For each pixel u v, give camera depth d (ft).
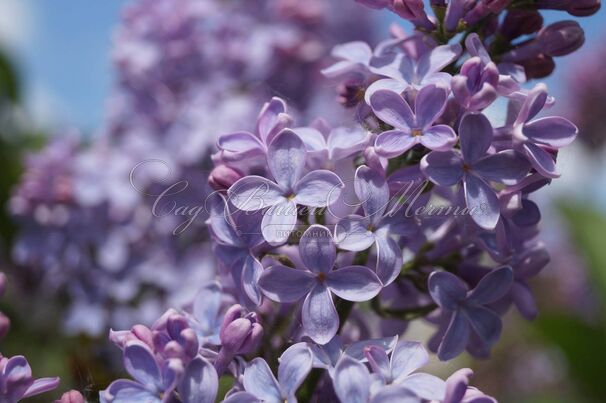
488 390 2.18
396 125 0.70
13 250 1.34
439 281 0.73
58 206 1.34
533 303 0.77
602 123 2.23
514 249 0.78
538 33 0.80
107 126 1.45
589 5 0.79
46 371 1.25
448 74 0.72
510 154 0.70
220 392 0.75
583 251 1.53
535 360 2.15
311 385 0.72
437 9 0.77
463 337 0.72
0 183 1.48
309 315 0.68
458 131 0.70
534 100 0.69
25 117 1.65
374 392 0.64
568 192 1.70
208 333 0.74
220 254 0.72
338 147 0.71
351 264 0.74
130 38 1.46
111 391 0.66
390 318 0.81
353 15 2.00
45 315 1.31
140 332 0.69
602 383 1.47
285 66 1.46
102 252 1.29
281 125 0.70
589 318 2.04
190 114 1.37
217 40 1.45
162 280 1.23
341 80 0.78
